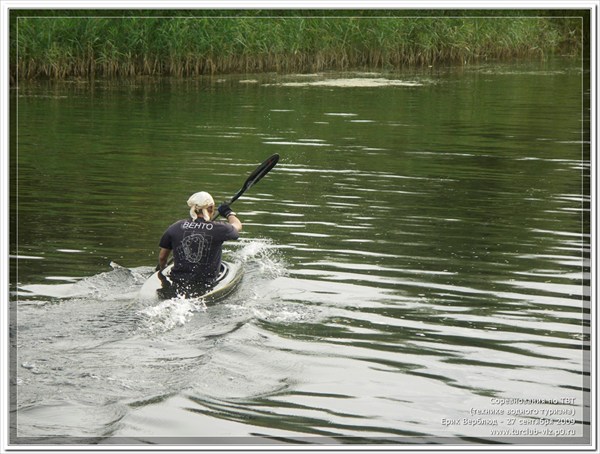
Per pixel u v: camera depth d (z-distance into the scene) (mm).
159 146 18984
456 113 24766
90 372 6602
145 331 7586
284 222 12141
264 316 8164
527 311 8445
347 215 12562
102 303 8406
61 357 6898
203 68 35656
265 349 7258
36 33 32344
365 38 38344
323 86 31641
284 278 9453
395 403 6309
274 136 20500
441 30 40281
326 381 6648
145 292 8695
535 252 10625
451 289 9117
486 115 24344
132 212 12719
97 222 12094
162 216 12484
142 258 10289
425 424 5996
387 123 22797
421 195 14000
